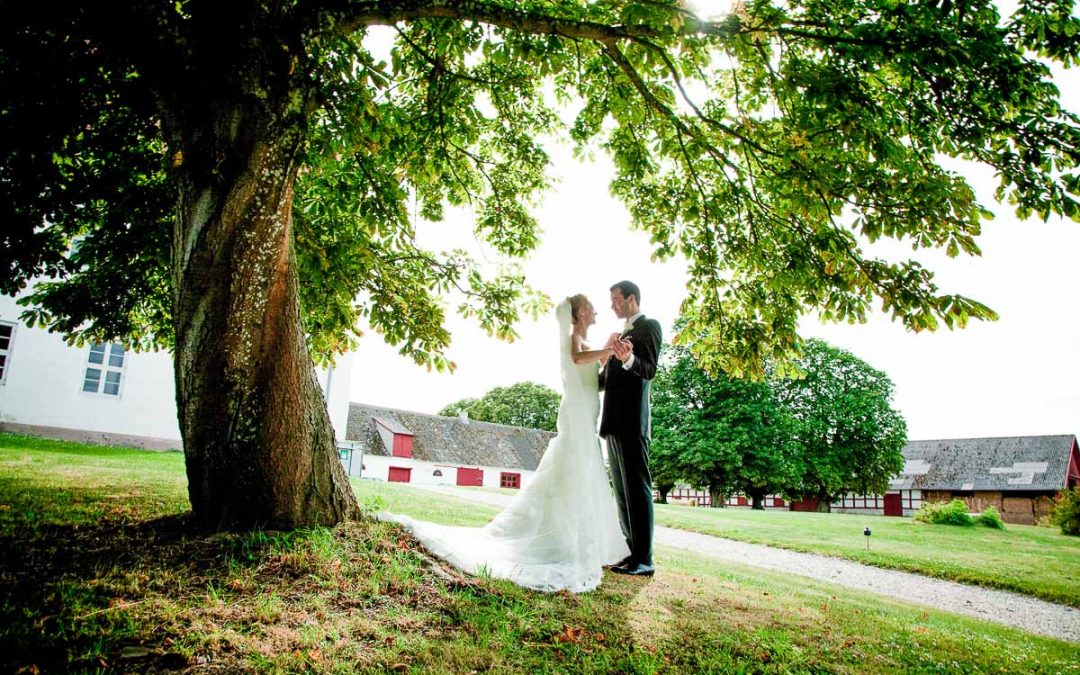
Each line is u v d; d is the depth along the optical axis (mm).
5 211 5598
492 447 62125
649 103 5457
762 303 6977
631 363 4637
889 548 14695
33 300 7637
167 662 2438
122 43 3580
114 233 6930
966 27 4270
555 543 4492
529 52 4707
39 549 3600
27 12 3693
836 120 4770
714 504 40562
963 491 57062
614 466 5062
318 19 3852
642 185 7672
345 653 2701
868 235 5109
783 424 37719
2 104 4449
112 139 6023
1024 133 4500
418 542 4332
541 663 2848
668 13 3738
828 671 3305
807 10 4859
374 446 52375
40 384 17047
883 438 39312
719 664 3111
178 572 3383
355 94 4430
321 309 7043
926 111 4859
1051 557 14734
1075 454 57312
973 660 4051
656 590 4445
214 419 3887
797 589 6242
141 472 8695
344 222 6738
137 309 8781
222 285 3719
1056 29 4234
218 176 3641
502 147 8320
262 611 3006
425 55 5496
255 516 4074
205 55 3576
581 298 5078
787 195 5527
